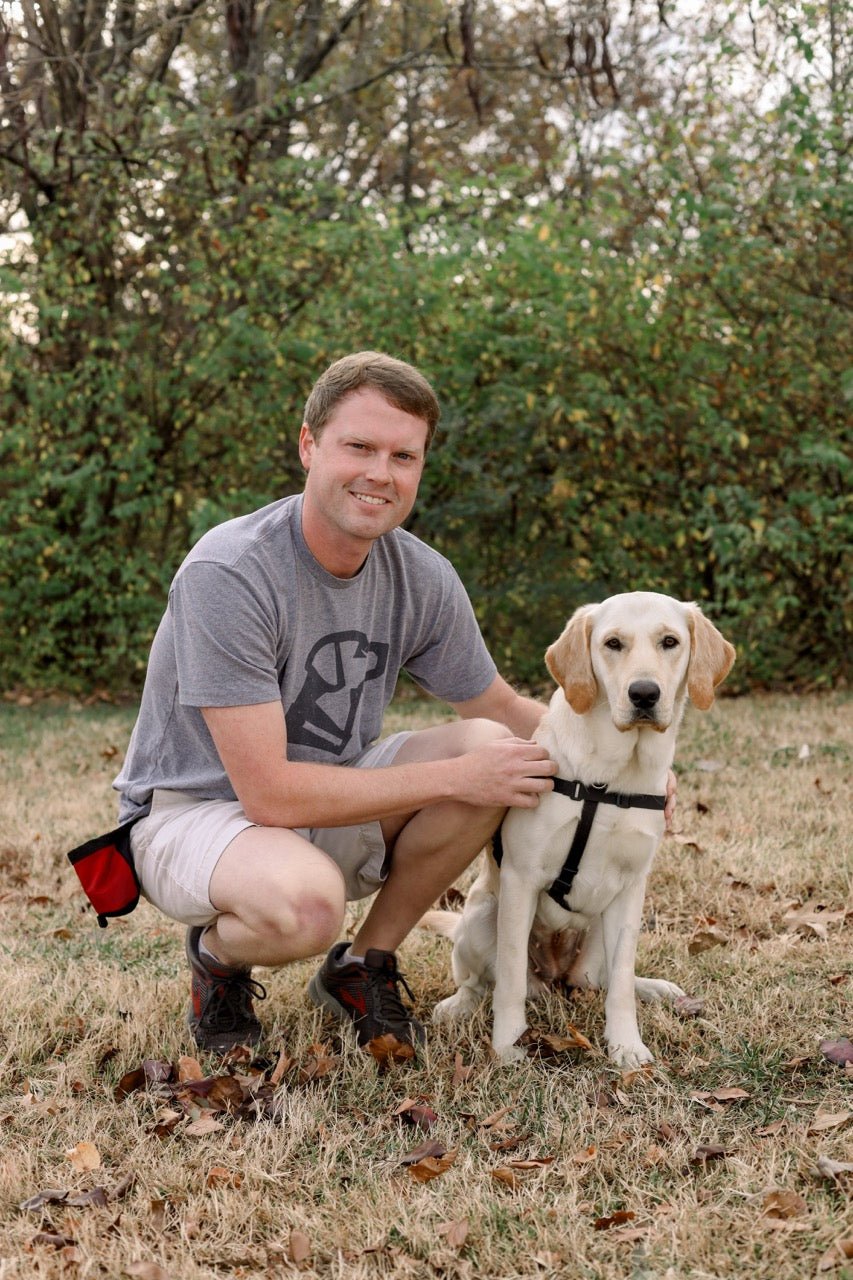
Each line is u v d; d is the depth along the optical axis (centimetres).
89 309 873
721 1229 202
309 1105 250
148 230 896
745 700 770
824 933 345
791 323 781
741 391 786
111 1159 235
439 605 293
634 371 802
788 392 782
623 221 795
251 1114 250
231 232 873
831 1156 224
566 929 306
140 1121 248
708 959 333
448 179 850
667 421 786
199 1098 254
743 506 759
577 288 792
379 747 297
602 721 278
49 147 891
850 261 758
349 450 253
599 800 276
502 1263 198
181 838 265
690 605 291
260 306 877
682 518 794
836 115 747
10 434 859
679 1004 302
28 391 864
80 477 839
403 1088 263
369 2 1195
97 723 760
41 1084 265
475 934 302
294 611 264
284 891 248
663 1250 198
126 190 868
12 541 886
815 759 572
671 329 795
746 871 401
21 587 895
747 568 805
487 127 1559
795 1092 256
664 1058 277
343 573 269
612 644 278
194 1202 215
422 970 337
